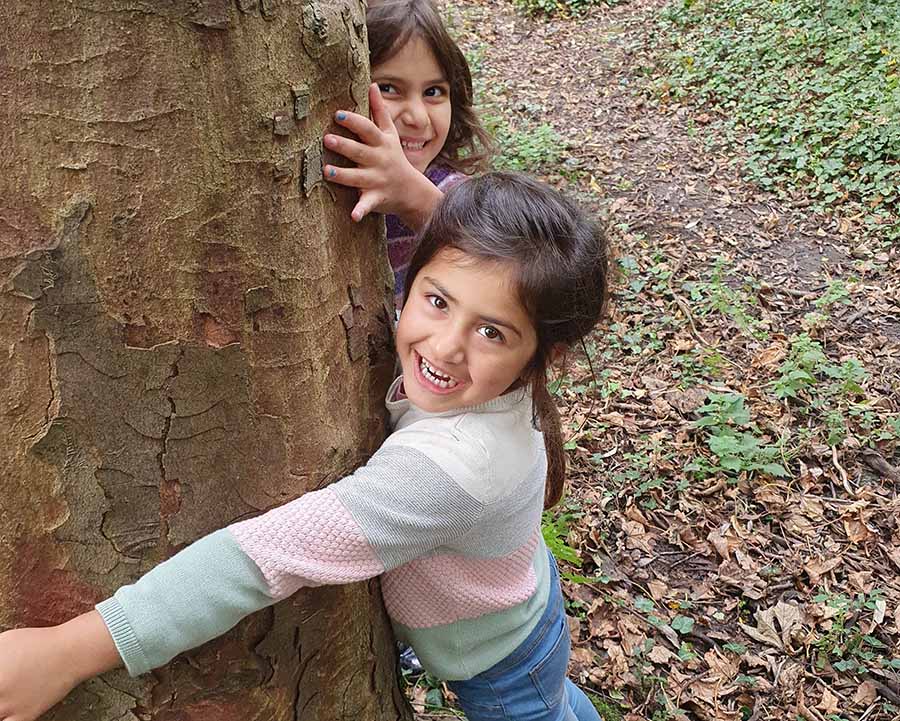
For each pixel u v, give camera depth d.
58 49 0.95
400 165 1.32
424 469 1.24
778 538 3.49
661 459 3.91
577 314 1.37
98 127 0.99
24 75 0.96
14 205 0.99
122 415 1.11
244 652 1.27
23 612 1.14
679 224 6.20
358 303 1.33
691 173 6.96
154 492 1.15
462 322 1.27
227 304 1.12
